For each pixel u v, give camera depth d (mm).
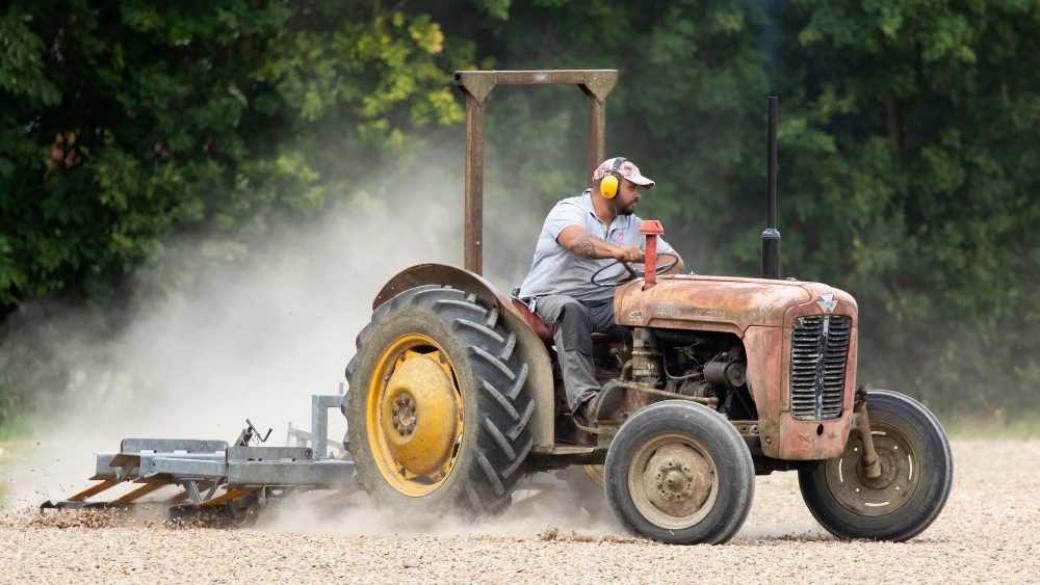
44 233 64125
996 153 77312
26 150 63031
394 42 67562
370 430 30016
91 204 64750
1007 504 37062
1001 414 75188
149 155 65625
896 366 77250
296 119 66625
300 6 68875
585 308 29016
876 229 73500
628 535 27984
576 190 69062
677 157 72750
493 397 28484
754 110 72375
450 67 68938
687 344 28609
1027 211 77875
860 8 71500
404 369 29812
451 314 29312
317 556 25000
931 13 71875
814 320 27875
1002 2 74312
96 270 65375
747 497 26453
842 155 74688
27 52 59938
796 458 27688
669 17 70438
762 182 74062
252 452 29766
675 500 26984
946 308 76125
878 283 74312
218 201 64500
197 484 30359
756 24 72750
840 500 29438
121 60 64250
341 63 65938
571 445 29188
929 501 28781
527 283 29844
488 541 27031
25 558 24734
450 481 28828
